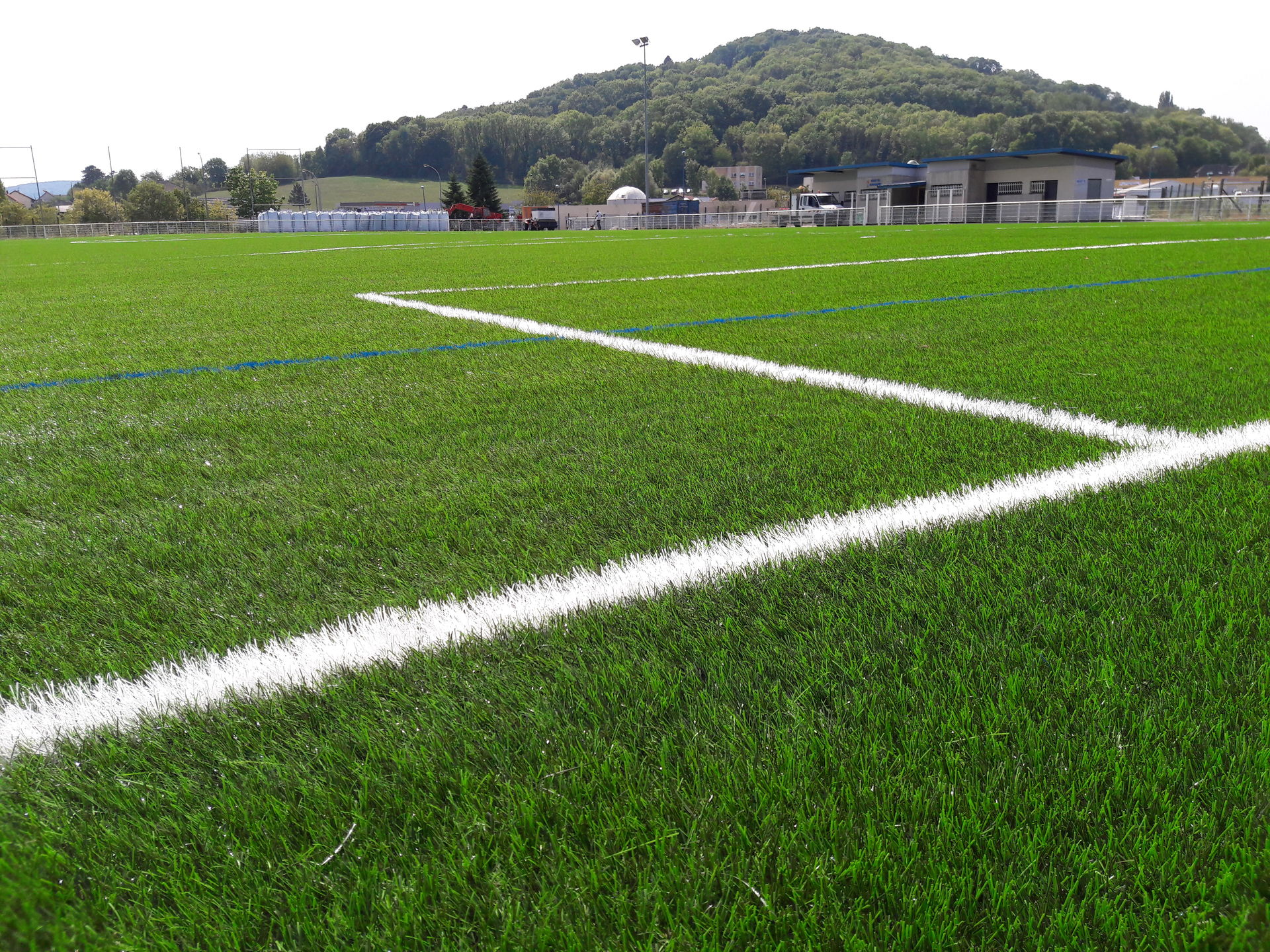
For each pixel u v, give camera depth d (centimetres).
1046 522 183
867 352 386
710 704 121
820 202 4825
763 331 453
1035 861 91
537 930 85
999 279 717
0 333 514
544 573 166
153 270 1162
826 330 452
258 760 113
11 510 207
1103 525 180
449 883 91
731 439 253
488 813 101
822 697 122
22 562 175
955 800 101
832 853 93
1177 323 446
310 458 245
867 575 160
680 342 423
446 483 220
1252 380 311
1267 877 89
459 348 418
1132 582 153
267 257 1550
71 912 89
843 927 85
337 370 369
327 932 86
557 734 115
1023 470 219
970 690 122
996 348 387
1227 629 135
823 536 178
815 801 101
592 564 169
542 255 1397
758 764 108
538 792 104
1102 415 271
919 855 93
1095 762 106
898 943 83
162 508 207
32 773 112
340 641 142
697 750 111
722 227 4444
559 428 270
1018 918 85
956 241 1595
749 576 161
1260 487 200
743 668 130
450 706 123
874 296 610
